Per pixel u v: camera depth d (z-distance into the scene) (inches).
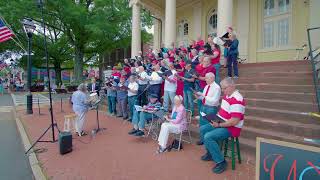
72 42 1105.4
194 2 674.2
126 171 193.6
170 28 503.5
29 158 235.3
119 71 450.0
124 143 267.4
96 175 189.5
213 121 187.6
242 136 228.5
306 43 455.8
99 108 524.1
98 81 622.8
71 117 319.6
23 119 446.9
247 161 200.4
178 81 305.3
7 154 256.5
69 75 1715.1
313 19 429.7
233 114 182.1
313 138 196.2
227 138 197.8
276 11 508.1
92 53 1197.7
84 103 310.3
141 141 272.4
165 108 294.0
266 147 111.7
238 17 561.0
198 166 197.8
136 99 356.2
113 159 220.8
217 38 370.3
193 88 293.6
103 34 994.7
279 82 299.0
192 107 297.1
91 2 1062.4
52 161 223.8
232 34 343.0
